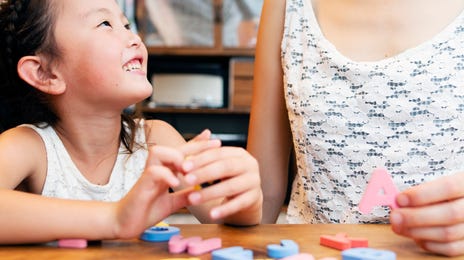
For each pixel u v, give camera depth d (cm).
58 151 89
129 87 84
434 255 51
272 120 99
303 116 88
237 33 321
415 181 81
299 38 93
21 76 89
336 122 84
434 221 50
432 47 81
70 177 89
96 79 84
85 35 84
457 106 79
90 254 53
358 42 87
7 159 79
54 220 58
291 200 99
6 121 96
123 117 99
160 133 102
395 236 60
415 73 80
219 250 50
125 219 57
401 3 84
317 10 95
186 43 322
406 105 80
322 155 86
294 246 52
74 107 88
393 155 81
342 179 85
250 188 61
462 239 51
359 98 83
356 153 83
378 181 55
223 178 60
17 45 90
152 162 58
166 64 321
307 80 88
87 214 58
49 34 85
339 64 84
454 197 50
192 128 342
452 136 80
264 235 61
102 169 92
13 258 51
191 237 57
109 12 87
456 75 80
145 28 322
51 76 87
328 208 87
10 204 59
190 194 57
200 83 324
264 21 100
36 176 87
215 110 317
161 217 59
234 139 323
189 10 321
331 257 50
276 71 99
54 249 56
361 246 54
